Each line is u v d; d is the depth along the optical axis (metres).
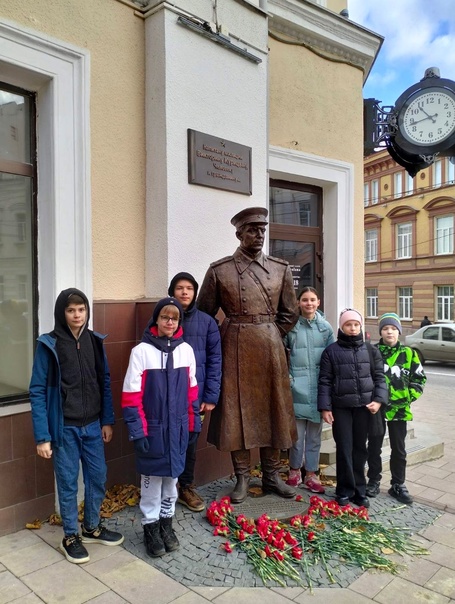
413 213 24.44
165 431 2.73
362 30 5.43
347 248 5.59
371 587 2.57
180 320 2.89
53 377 2.75
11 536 3.06
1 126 3.24
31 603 2.39
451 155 5.52
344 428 3.50
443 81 5.18
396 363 3.76
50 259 3.33
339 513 3.23
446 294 23.34
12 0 3.04
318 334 3.80
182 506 3.45
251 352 3.30
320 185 5.51
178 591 2.50
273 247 5.22
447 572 2.72
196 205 3.86
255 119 4.29
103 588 2.52
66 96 3.32
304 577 2.63
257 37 4.31
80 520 3.21
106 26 3.53
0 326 3.24
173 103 3.68
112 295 3.64
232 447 3.26
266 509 3.23
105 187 3.57
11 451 3.10
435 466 4.60
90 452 2.88
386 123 5.50
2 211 3.26
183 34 3.74
